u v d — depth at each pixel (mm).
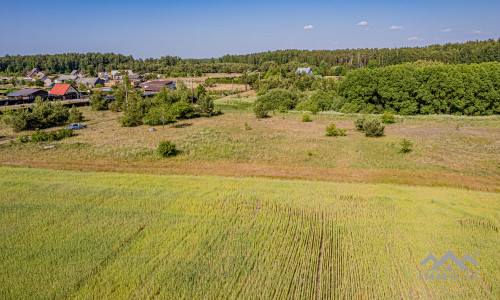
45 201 23188
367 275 14914
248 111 70375
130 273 15164
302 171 31344
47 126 54125
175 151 36594
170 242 17750
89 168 32344
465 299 13383
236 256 16469
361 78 67000
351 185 26984
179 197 23984
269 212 21562
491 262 15844
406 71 63062
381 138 42281
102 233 18766
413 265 15602
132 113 55000
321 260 16141
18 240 18000
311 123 55844
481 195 24359
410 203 22781
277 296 13570
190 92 80188
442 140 40531
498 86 57562
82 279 14719
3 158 35375
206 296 13609
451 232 18734
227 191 25188
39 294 13719
